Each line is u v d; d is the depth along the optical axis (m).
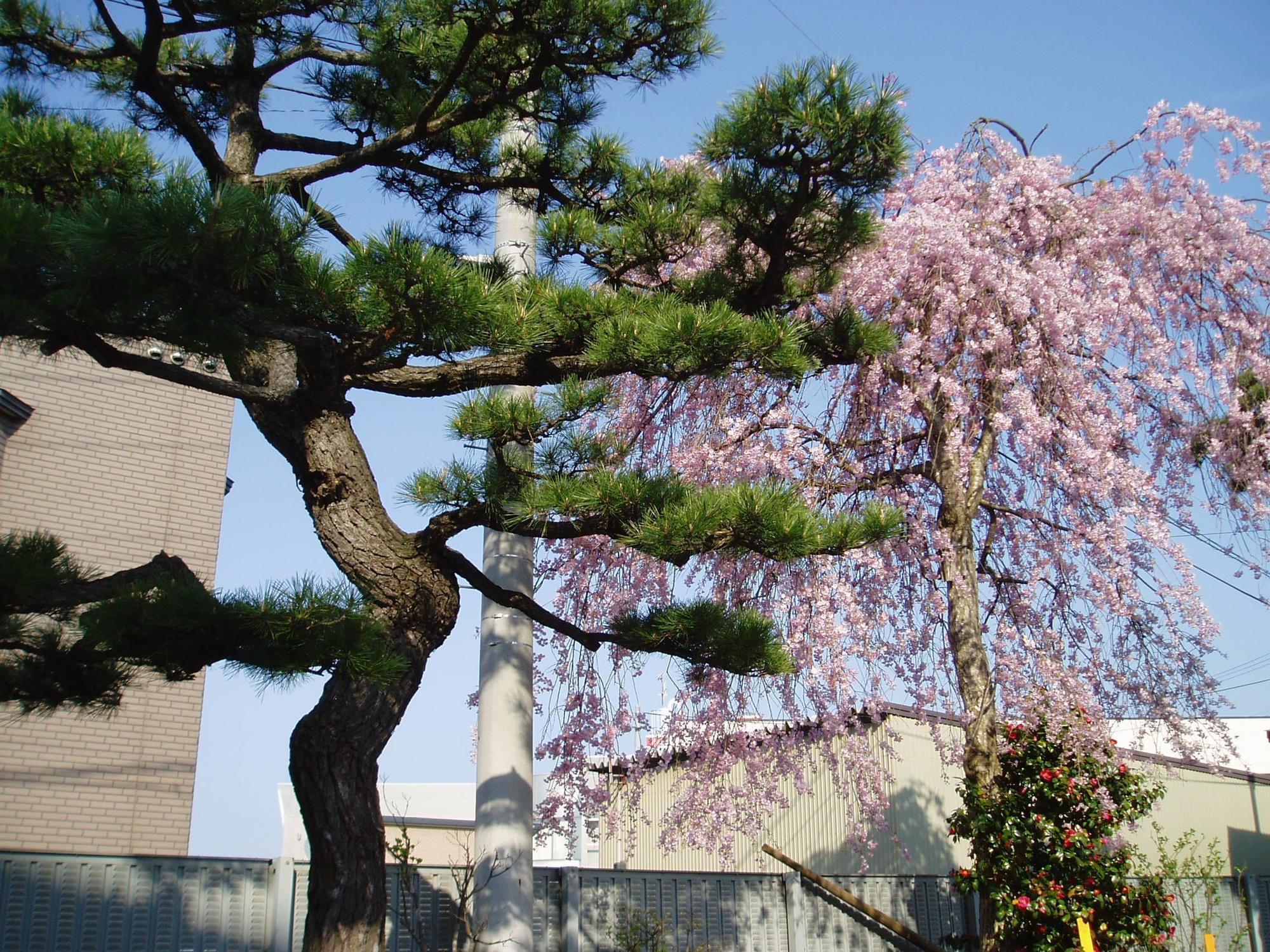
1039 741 7.30
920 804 12.12
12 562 4.14
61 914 5.42
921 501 8.02
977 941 8.37
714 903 7.87
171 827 8.48
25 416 8.44
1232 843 15.44
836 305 7.59
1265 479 8.00
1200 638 7.75
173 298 4.00
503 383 5.32
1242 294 8.45
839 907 8.54
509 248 6.88
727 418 7.52
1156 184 8.49
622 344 4.96
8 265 3.75
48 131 4.43
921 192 8.27
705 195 6.09
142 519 8.90
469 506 4.93
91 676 4.74
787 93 5.23
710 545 4.91
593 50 5.46
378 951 4.97
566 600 7.50
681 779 7.79
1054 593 8.38
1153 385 8.02
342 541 4.73
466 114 5.55
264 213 3.85
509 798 6.25
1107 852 7.32
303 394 4.73
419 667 4.77
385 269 4.10
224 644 4.20
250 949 5.86
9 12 5.42
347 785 4.47
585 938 7.17
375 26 5.95
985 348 7.55
